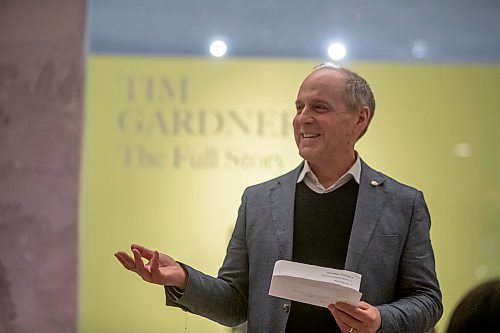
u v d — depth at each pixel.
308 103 3.54
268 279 3.56
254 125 6.52
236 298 3.70
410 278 3.53
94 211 6.46
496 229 6.39
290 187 3.65
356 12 6.55
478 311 2.20
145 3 6.55
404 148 6.45
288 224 3.58
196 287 3.52
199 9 6.55
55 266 6.43
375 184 3.59
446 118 6.47
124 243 6.46
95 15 6.52
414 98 6.47
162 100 6.50
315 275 3.22
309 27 6.57
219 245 6.46
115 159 6.48
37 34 6.48
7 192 6.46
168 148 6.49
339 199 3.57
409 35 6.53
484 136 6.45
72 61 6.48
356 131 3.61
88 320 6.43
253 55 6.56
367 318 3.15
